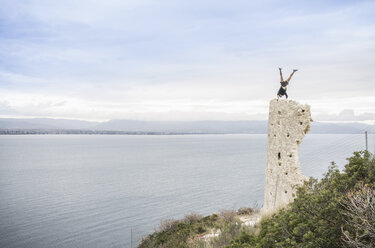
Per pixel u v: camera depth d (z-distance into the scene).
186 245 21.02
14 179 101.38
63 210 62.09
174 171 122.75
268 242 10.77
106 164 152.25
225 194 74.56
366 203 8.48
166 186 88.50
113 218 56.25
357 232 7.92
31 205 65.94
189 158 184.50
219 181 94.81
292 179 19.00
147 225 51.69
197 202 67.06
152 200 70.56
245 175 106.69
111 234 47.66
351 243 7.86
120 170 127.94
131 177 107.31
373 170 11.06
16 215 58.28
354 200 9.20
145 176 109.50
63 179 102.62
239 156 193.62
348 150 91.62
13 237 46.53
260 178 98.12
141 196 75.25
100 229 50.19
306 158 118.50
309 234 9.05
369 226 7.73
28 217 57.06
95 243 43.91
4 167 136.38
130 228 50.41
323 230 9.09
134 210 61.75
